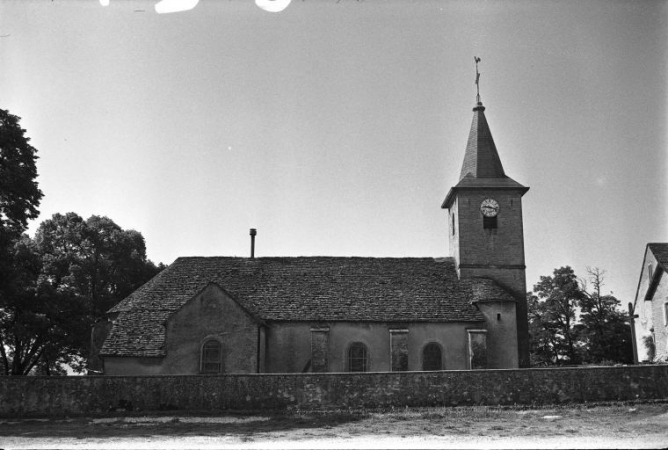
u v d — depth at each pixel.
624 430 25.70
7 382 31.52
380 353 41.31
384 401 31.73
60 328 49.41
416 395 31.84
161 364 38.16
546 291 68.12
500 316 42.00
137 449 23.00
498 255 45.50
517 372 32.28
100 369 46.62
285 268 46.03
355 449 22.38
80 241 60.88
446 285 44.41
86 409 31.44
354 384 31.86
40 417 31.00
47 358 54.97
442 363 41.12
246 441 24.36
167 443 24.12
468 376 32.16
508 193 46.34
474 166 47.53
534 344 67.62
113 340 39.16
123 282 62.09
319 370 40.44
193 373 37.91
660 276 48.34
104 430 27.36
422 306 42.41
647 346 59.62
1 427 28.36
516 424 27.59
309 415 30.69
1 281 40.38
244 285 44.12
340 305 42.41
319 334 40.91
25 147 41.50
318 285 44.19
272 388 31.75
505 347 41.56
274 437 25.20
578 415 29.58
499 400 31.91
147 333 39.72
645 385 32.38
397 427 27.23
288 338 41.38
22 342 52.16
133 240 64.12
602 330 65.38
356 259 47.22
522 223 45.97
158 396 31.69
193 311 38.72
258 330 38.44
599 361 64.31
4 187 39.84
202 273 45.56
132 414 31.08
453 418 29.39
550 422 27.95
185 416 30.64
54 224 62.34
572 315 66.81
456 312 42.00
